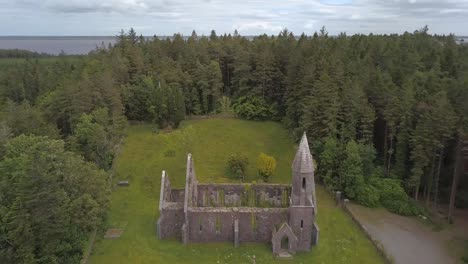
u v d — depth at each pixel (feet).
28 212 129.59
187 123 310.65
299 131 258.98
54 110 253.44
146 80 310.65
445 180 215.72
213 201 184.03
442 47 374.43
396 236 180.14
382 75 255.29
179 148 264.93
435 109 191.93
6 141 179.11
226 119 318.86
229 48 362.53
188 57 336.08
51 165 146.82
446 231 186.09
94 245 164.04
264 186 183.62
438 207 207.62
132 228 178.40
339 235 176.45
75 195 150.82
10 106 243.81
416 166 199.11
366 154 215.72
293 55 298.97
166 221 168.66
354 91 225.76
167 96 295.07
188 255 158.92
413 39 403.75
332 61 263.29
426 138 192.54
